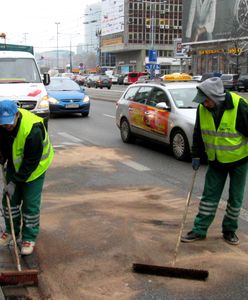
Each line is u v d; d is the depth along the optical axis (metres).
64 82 19.42
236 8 56.69
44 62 101.31
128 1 101.62
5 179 4.61
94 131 14.24
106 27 112.12
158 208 6.28
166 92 10.30
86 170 8.65
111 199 6.70
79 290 4.02
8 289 4.02
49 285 4.10
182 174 8.35
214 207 5.05
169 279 4.21
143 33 105.19
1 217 5.86
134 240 5.10
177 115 9.62
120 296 3.91
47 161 4.65
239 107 4.68
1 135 4.35
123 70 112.44
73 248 4.89
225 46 60.78
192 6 67.62
